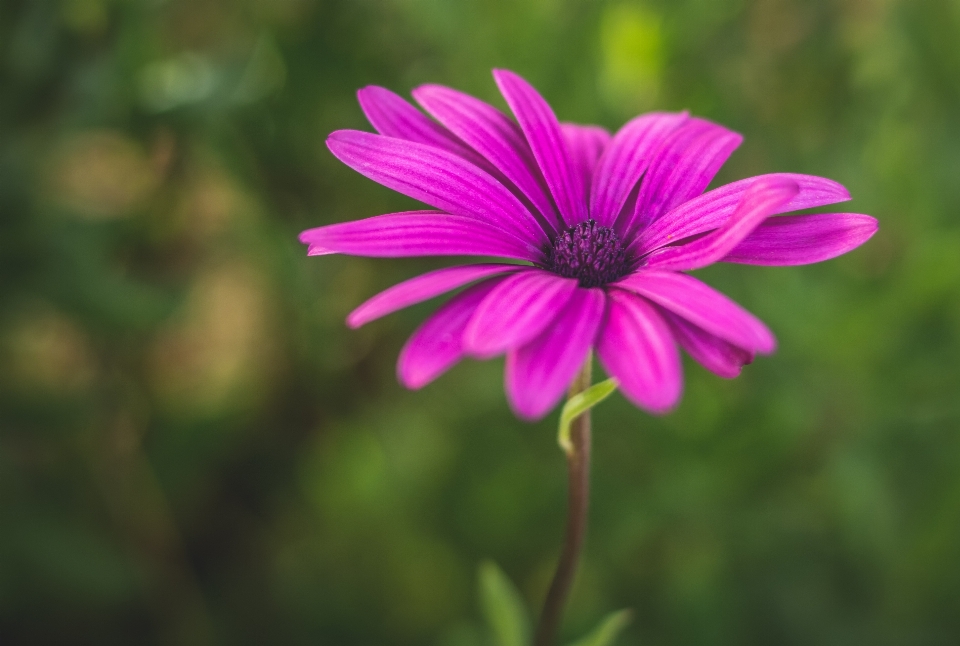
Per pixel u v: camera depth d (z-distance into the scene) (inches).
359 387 14.9
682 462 12.3
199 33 15.9
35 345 14.4
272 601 13.1
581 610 12.4
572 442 9.0
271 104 13.7
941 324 12.0
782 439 12.1
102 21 12.3
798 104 14.0
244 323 15.6
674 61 13.0
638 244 9.1
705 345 8.4
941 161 12.4
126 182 15.9
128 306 12.2
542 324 8.1
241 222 14.3
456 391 13.8
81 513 12.8
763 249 8.7
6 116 12.1
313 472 14.1
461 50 13.0
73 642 12.5
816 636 11.8
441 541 12.8
